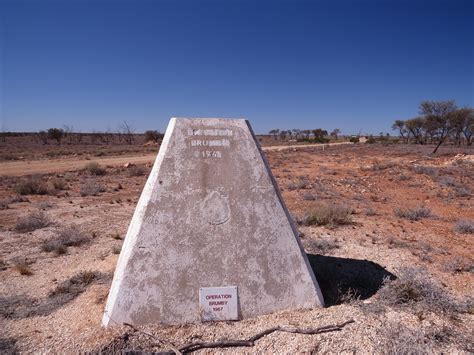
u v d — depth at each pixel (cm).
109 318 373
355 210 1085
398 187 1584
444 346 356
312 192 1427
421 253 659
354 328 378
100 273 553
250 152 428
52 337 371
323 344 351
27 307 447
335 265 578
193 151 414
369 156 3459
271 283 408
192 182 405
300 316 398
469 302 453
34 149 5806
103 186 1617
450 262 602
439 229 859
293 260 418
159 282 382
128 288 378
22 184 1492
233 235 403
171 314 381
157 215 392
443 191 1459
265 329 374
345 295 460
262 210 416
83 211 1082
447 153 3512
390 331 367
